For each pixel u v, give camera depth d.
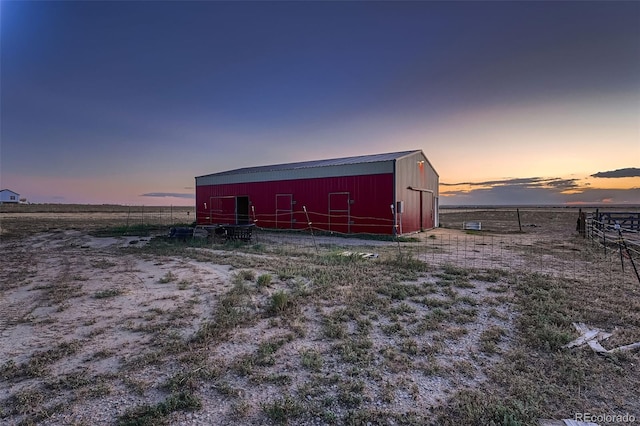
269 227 21.03
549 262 9.41
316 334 4.60
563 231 20.11
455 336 4.48
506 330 4.71
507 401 3.08
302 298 6.05
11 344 4.35
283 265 9.05
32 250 13.19
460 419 2.85
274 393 3.23
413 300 5.97
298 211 19.62
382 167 16.52
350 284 6.98
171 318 5.24
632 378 3.48
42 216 38.38
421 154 20.03
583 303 5.64
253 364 3.77
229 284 7.27
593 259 9.90
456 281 7.09
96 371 3.64
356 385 3.29
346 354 3.96
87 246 14.30
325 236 17.28
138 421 2.78
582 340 4.28
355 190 17.38
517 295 6.14
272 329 4.77
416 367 3.71
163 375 3.55
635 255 10.28
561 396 3.17
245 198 22.95
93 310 5.66
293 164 24.23
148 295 6.52
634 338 4.35
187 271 8.73
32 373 3.57
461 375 3.56
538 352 4.07
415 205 19.05
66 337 4.56
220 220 24.22
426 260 9.74
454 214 46.50
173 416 2.87
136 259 10.80
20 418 2.87
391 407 3.02
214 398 3.14
